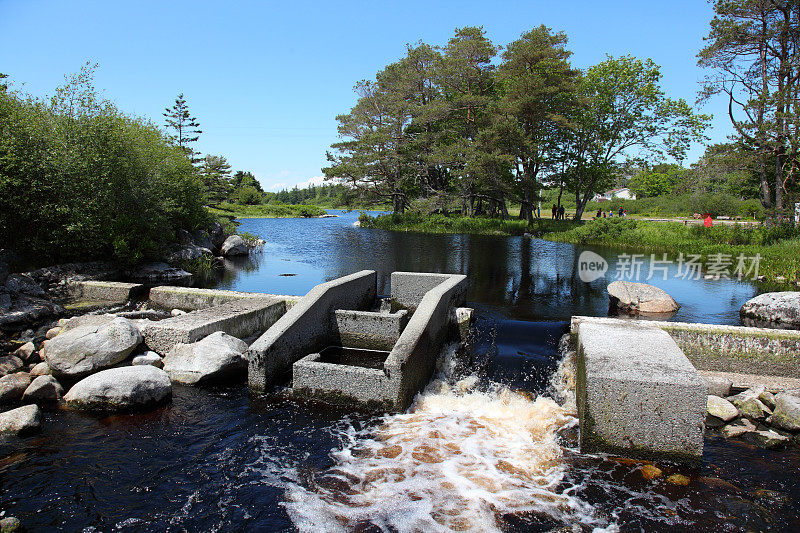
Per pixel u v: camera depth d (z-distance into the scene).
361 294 11.42
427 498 5.20
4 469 5.61
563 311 12.35
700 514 4.98
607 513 4.98
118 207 17.02
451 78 40.44
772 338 8.21
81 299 13.29
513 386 8.33
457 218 42.91
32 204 14.26
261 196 87.38
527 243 29.36
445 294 9.56
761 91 26.66
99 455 5.95
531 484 5.46
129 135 17.14
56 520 4.81
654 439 5.75
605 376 5.79
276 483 5.46
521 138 34.75
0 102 14.05
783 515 4.98
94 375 7.17
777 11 25.86
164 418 6.89
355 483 5.46
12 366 8.30
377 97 45.44
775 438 6.32
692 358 8.59
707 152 27.58
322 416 7.04
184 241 22.45
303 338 8.63
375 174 46.38
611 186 40.97
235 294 11.80
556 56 34.97
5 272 12.88
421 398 7.70
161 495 5.23
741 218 45.06
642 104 34.78
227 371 8.03
